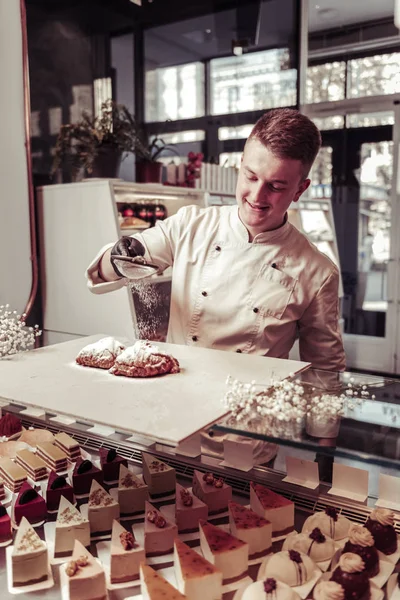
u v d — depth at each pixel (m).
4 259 2.97
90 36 3.56
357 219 4.89
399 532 1.06
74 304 3.22
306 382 1.20
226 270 1.64
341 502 1.14
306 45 4.75
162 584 0.94
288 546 1.06
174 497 1.28
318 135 1.41
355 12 4.60
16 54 2.91
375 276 4.89
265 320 1.60
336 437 0.89
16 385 1.20
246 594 0.92
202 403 1.07
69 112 3.44
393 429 0.92
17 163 2.98
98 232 3.04
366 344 4.95
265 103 4.75
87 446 1.49
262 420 0.96
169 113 4.29
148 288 3.16
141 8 3.93
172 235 1.76
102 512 1.16
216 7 4.41
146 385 1.19
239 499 1.22
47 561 1.04
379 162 4.75
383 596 0.95
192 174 3.73
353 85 4.75
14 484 1.31
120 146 3.22
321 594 0.93
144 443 1.43
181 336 1.71
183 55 4.31
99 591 0.97
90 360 1.35
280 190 1.43
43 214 3.26
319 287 1.62
